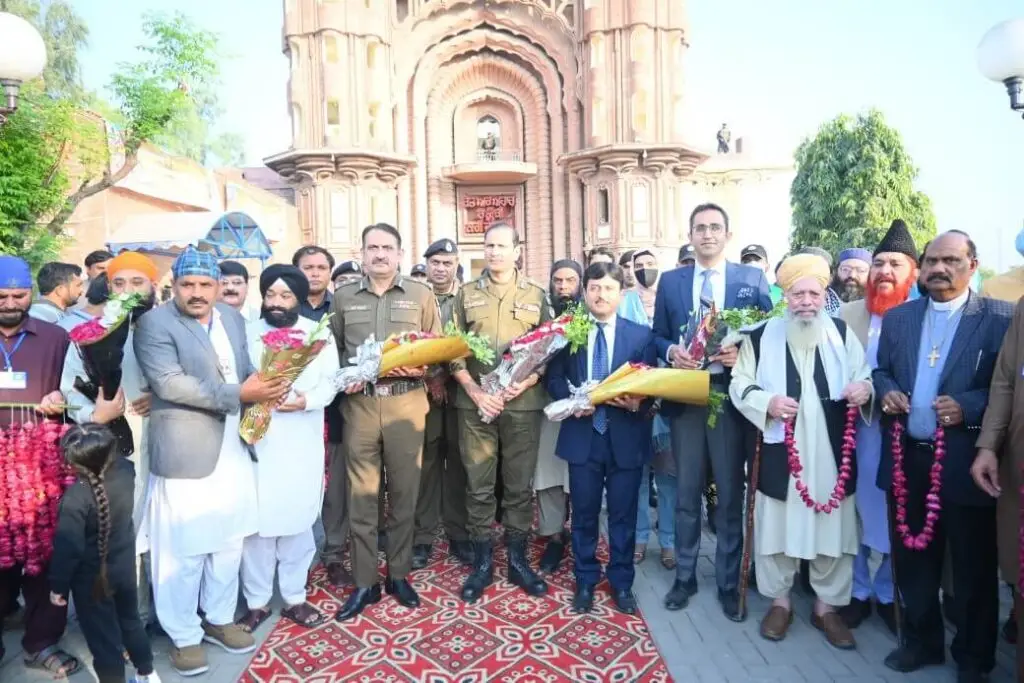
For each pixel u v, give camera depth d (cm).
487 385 407
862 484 363
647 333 404
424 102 2092
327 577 448
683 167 1945
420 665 332
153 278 395
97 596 291
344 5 1912
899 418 325
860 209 2100
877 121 2111
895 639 357
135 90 1012
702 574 447
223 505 343
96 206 1128
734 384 368
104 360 301
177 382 319
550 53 2058
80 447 277
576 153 1944
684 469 395
